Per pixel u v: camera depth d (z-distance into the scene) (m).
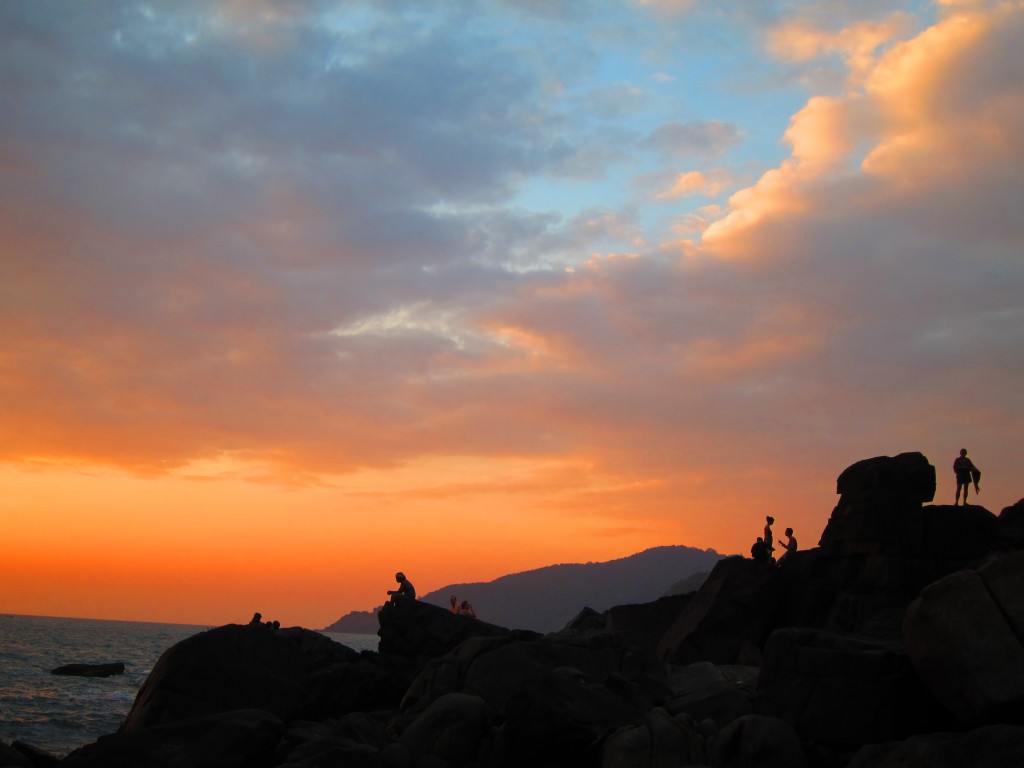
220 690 26.05
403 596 33.72
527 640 29.55
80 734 40.09
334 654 32.41
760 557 35.03
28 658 93.50
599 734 21.22
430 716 23.38
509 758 21.56
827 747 20.38
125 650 131.88
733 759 19.52
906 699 20.02
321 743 21.64
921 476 32.44
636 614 38.72
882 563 31.39
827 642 21.77
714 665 29.27
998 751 15.59
